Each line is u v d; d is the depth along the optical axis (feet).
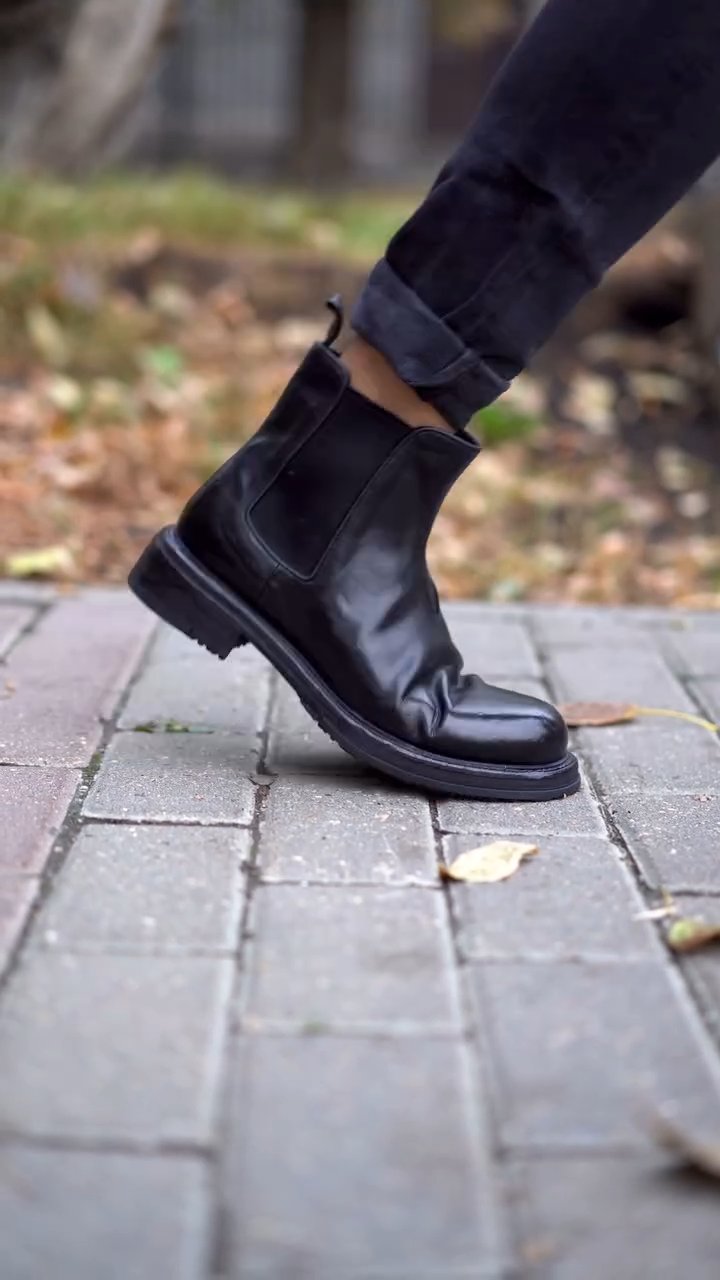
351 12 19.48
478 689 4.70
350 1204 2.60
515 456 10.19
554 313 4.33
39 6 12.57
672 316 12.36
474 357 4.33
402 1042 3.11
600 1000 3.31
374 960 3.46
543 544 8.73
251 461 4.58
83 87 13.41
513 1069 3.02
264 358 11.18
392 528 4.59
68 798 4.41
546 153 4.08
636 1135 2.81
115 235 12.34
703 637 6.79
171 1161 2.69
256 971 3.39
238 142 32.07
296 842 4.15
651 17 3.92
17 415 9.54
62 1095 2.87
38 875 3.85
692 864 4.10
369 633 4.53
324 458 4.50
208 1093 2.90
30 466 8.76
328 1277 2.42
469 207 4.16
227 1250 2.48
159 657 6.09
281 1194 2.62
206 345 11.23
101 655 6.07
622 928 3.68
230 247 12.34
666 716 5.58
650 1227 2.55
